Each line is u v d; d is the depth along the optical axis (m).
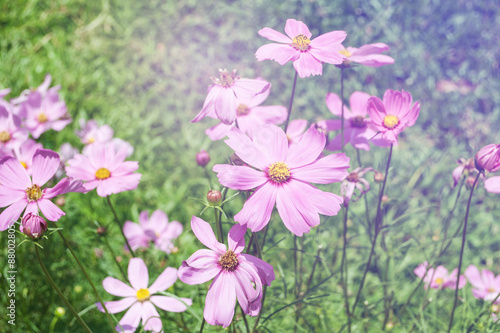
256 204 0.36
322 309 0.59
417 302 0.65
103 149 0.50
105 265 0.66
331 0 1.08
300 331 0.58
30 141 0.50
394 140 0.41
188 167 0.83
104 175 0.49
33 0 1.10
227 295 0.36
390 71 0.98
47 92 0.68
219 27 1.11
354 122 0.54
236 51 1.05
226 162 0.40
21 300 0.61
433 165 0.84
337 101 0.54
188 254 0.68
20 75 0.93
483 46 1.03
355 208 0.74
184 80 1.00
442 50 1.02
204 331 0.54
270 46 0.40
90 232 0.69
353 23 1.05
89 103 0.91
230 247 0.37
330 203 0.36
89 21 1.11
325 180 0.37
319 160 0.38
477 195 0.80
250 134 0.48
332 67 0.98
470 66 1.01
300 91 0.96
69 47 1.05
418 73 0.98
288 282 0.60
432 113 0.94
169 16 1.12
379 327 0.60
